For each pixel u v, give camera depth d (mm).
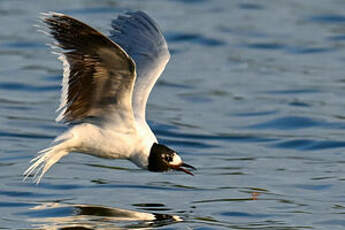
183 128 16938
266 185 13336
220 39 23891
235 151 15617
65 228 10891
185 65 21812
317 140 16250
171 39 23812
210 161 14898
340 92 19703
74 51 9883
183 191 12891
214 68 21609
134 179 13523
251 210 11914
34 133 16094
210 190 12984
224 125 17312
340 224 11336
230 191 12938
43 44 22922
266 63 22109
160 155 11297
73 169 13992
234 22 25625
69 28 9664
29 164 14047
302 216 11680
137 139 11062
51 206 11930
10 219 11297
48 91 19219
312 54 22922
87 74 10148
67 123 10844
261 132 16875
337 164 14734
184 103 18828
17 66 20938
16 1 27094
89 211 11711
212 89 19859
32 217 11383
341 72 21359
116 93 10422
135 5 26953
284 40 23953
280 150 15781
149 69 12484
